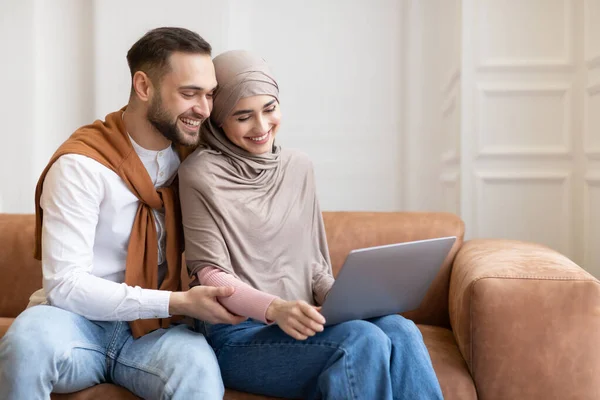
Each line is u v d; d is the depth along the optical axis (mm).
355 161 3914
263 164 1769
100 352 1549
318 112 3910
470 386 1590
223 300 1539
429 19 3844
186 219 1678
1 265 2211
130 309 1507
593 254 2979
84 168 1576
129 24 3719
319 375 1471
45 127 3721
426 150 3881
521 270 1645
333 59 3891
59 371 1425
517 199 3182
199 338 1511
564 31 3123
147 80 1620
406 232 2207
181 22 3705
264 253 1716
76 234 1548
